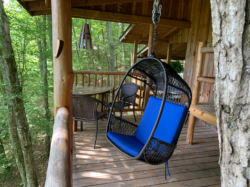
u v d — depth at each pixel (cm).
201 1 398
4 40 384
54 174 70
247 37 75
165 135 187
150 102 231
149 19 410
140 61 197
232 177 89
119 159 226
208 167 218
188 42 458
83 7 371
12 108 464
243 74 78
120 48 1496
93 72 405
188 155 246
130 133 231
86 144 266
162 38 571
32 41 521
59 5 134
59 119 118
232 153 88
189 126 278
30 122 544
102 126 342
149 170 206
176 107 192
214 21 90
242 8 74
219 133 96
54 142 90
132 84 366
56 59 142
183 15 439
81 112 255
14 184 579
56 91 147
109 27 1072
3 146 594
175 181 189
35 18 501
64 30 139
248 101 79
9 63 400
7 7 473
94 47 342
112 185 178
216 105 96
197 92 261
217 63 92
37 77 541
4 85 454
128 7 398
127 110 436
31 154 462
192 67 436
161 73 207
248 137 80
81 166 208
